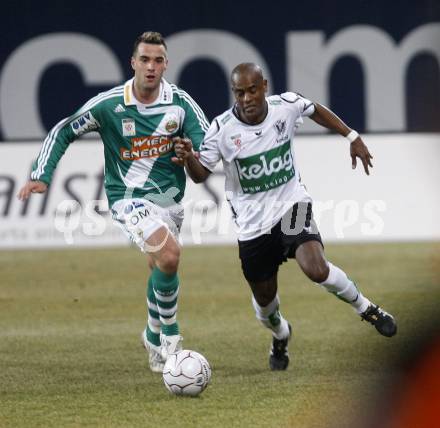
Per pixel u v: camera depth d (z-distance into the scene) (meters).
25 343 29.45
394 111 54.00
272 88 54.03
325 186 52.31
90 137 51.94
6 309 35.94
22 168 52.12
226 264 45.62
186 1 53.44
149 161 25.39
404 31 53.88
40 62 53.38
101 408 20.78
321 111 25.05
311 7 53.72
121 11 53.41
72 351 28.12
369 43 53.81
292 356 26.56
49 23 53.31
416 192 52.53
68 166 51.59
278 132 23.92
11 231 51.34
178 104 25.30
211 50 53.72
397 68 53.91
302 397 21.34
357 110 54.03
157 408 20.66
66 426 19.25
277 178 24.05
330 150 52.53
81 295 38.81
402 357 12.53
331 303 35.88
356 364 25.02
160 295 24.34
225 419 19.55
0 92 53.31
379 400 13.52
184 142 22.86
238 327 31.84
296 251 23.44
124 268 45.16
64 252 50.00
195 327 31.94
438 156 52.81
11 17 53.12
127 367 25.70
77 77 53.50
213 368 25.22
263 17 53.69
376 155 52.84
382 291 37.50
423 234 52.19
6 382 23.75
